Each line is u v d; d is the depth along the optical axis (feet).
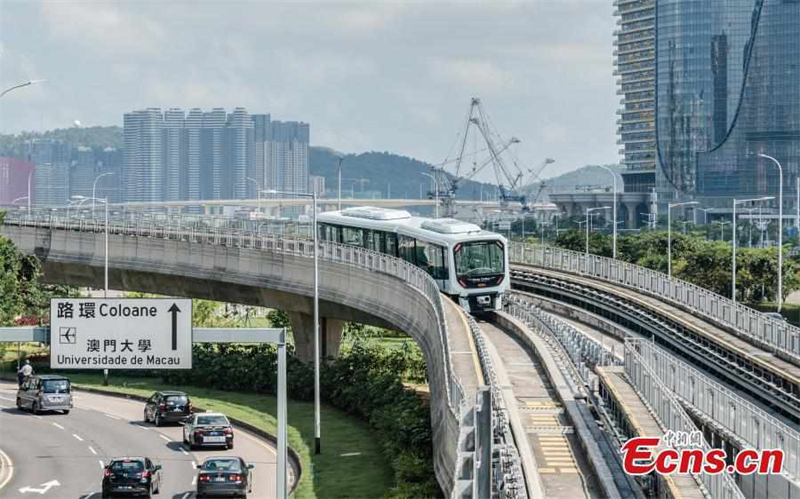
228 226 345.31
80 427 250.78
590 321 301.02
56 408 268.62
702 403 175.63
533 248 365.20
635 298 293.23
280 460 113.50
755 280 447.83
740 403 157.07
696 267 458.91
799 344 209.46
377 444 222.28
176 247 329.52
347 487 184.24
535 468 149.28
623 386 183.62
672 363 191.31
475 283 278.26
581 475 150.71
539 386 200.64
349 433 236.02
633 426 157.38
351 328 371.76
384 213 320.50
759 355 218.59
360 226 322.75
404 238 301.84
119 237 344.49
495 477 131.13
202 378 309.63
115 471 176.86
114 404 286.87
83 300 113.39
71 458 215.31
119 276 350.43
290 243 299.79
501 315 271.69
